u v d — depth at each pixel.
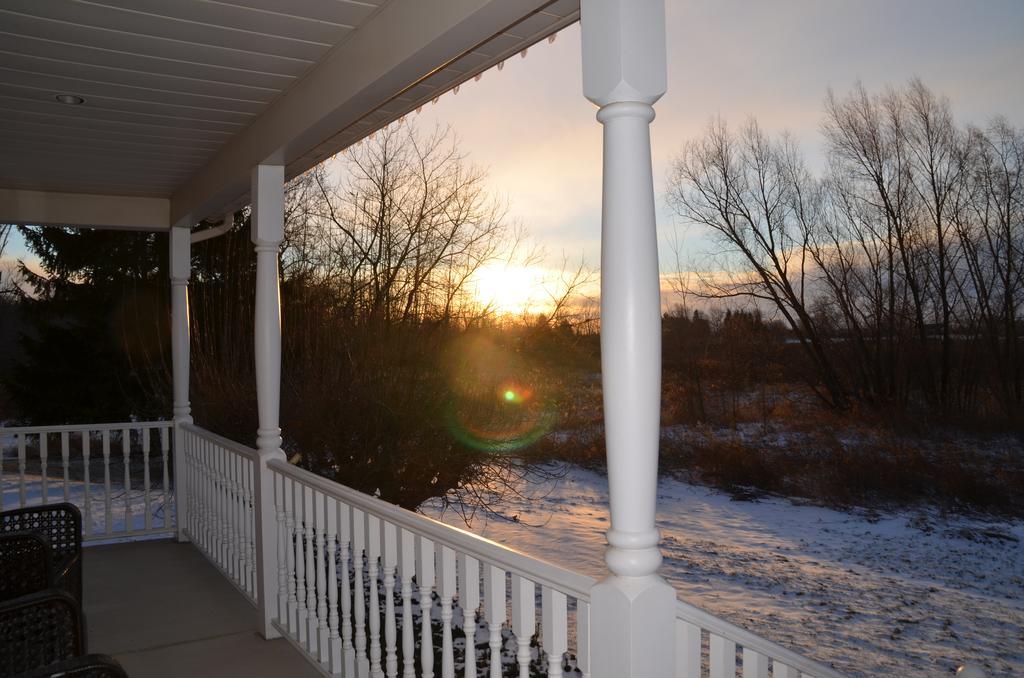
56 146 4.46
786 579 9.92
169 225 6.05
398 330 8.77
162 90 3.52
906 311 12.42
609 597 1.75
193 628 4.06
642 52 1.70
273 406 3.96
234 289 11.31
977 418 11.47
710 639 2.06
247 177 4.18
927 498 11.36
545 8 2.17
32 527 3.27
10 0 2.62
